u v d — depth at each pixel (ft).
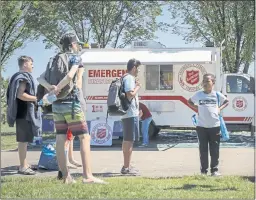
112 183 20.80
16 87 24.53
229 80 43.50
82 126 20.21
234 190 19.52
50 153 26.68
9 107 24.71
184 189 19.66
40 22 60.90
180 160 30.94
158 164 29.12
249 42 60.64
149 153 34.71
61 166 20.94
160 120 42.83
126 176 24.38
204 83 23.91
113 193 18.45
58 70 20.18
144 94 42.80
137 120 25.07
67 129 20.81
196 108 24.16
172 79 42.60
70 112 19.98
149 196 17.99
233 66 63.05
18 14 56.70
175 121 42.70
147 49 43.45
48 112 22.11
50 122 41.16
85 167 20.42
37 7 58.44
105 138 39.93
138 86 25.08
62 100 20.04
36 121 25.16
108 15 64.85
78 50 21.42
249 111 43.11
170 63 41.96
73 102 20.06
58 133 20.77
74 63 20.29
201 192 18.93
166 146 39.58
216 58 42.19
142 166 28.22
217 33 63.41
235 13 60.75
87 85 42.55
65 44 20.98
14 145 41.45
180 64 42.16
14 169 27.02
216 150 23.80
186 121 42.55
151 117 40.40
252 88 42.91
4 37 57.41
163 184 20.77
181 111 42.60
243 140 43.42
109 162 30.30
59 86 19.65
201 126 23.86
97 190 18.94
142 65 42.52
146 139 39.78
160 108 42.70
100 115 42.50
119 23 65.26
